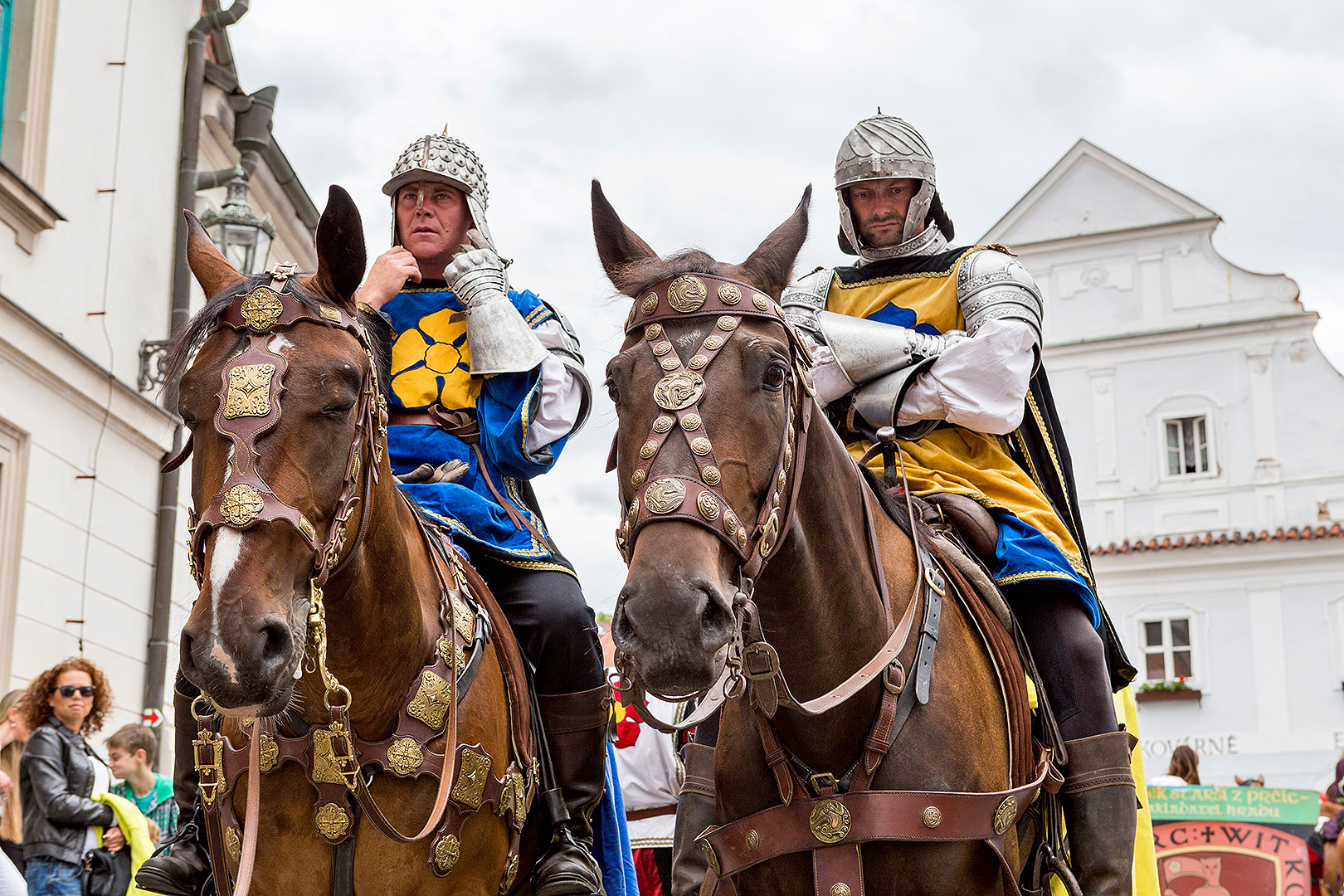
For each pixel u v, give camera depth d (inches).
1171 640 1082.1
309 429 101.5
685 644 93.0
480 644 129.9
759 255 113.1
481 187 160.9
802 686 117.9
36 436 375.6
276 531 97.2
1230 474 1095.0
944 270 159.2
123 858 248.2
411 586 118.9
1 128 385.1
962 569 136.6
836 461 119.5
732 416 102.2
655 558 95.3
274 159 539.2
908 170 161.3
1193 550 1083.9
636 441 102.9
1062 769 136.4
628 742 258.7
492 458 151.0
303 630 99.3
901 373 148.2
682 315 106.0
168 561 451.5
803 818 117.4
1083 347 1130.7
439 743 121.3
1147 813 157.2
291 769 116.4
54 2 394.6
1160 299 1123.9
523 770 131.9
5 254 364.2
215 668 92.2
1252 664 1063.6
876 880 117.6
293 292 105.7
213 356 103.7
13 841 241.9
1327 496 1073.5
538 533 147.9
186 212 119.3
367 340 109.8
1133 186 1135.0
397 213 161.2
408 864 118.2
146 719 357.1
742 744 124.0
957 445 154.6
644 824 259.1
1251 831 251.0
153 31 455.2
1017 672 132.6
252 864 113.5
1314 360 1092.5
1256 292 1107.3
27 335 367.6
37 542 374.6
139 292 443.2
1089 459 1122.0
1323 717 1044.5
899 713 119.4
